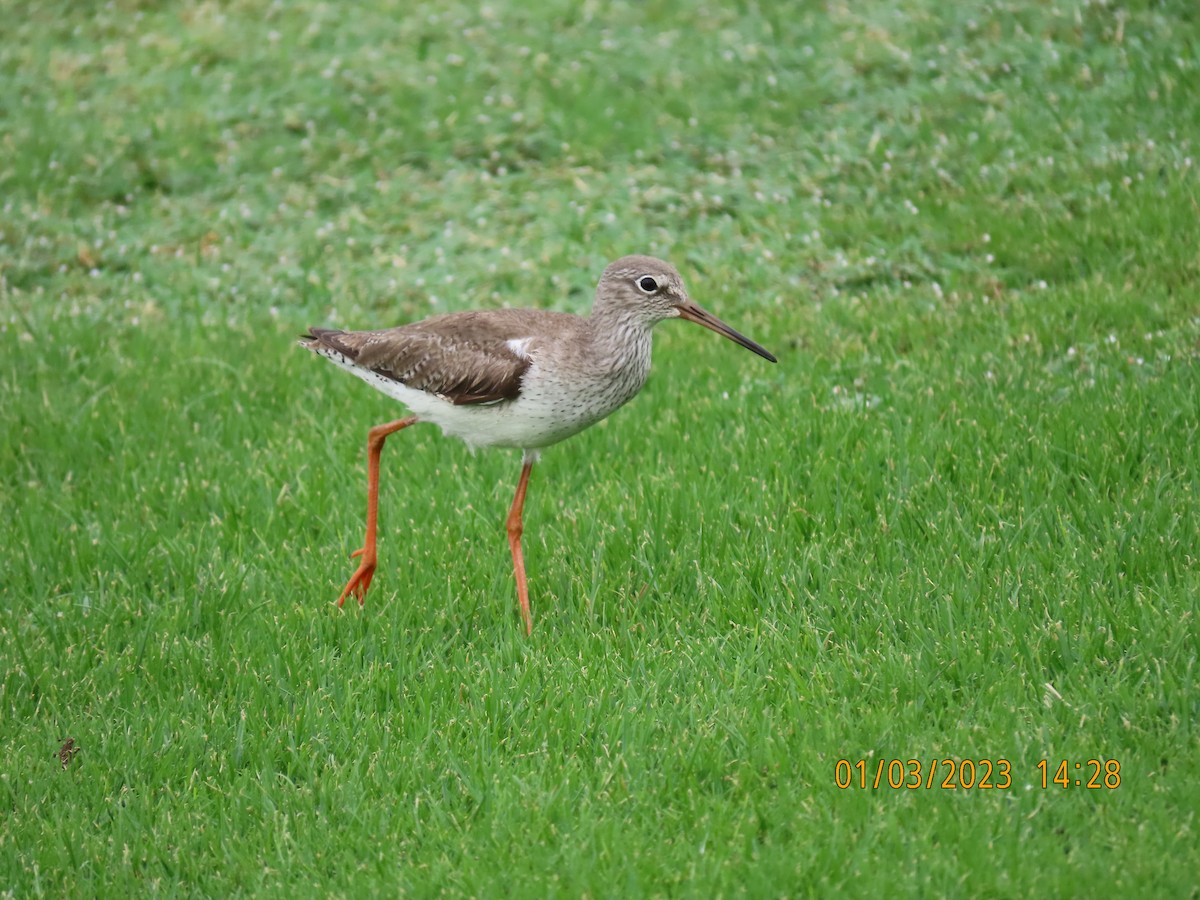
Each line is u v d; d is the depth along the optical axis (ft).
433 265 57.26
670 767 29.76
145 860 28.76
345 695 33.32
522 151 63.98
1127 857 26.03
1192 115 58.08
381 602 37.42
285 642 35.53
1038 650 31.94
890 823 27.45
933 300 51.44
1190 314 46.50
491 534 40.45
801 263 55.16
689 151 62.39
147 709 33.30
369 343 38.22
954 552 36.35
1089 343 46.01
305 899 26.99
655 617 36.04
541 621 36.35
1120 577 34.19
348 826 28.99
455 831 28.71
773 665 33.09
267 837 28.96
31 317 54.13
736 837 27.58
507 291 55.11
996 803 27.81
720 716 31.27
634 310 36.58
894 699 31.19
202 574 38.68
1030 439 40.19
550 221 58.90
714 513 39.19
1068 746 29.22
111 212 61.87
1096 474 38.88
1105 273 50.55
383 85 68.80
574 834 28.07
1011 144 59.57
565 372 35.96
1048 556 35.45
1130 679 31.17
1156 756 28.84
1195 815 26.94
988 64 64.08
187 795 30.35
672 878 26.66
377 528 40.75
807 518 38.73
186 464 45.03
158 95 69.46
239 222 61.00
